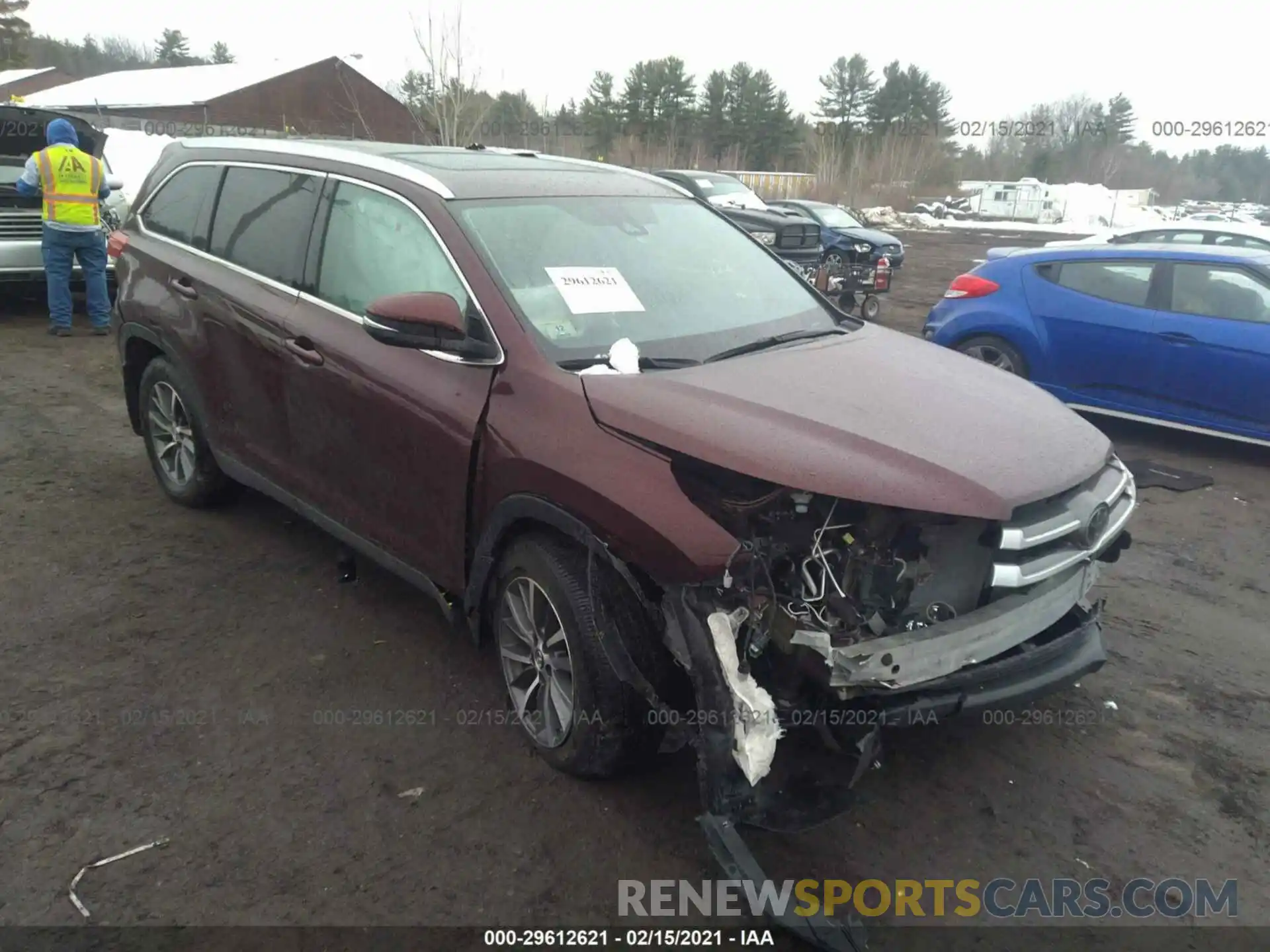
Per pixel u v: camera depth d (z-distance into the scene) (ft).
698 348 11.47
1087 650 10.43
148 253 16.42
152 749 10.84
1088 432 10.72
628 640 9.39
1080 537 9.98
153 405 17.10
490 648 13.20
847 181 158.20
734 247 14.15
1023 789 10.81
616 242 12.70
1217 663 13.76
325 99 121.90
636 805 10.27
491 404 10.61
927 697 9.04
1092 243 27.48
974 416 10.25
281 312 13.42
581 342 11.01
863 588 9.08
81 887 8.89
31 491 17.95
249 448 14.61
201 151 16.46
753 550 8.89
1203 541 18.42
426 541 11.69
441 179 12.42
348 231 12.95
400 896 8.98
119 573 14.88
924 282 64.08
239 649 12.94
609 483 9.38
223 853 9.39
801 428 9.41
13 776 10.28
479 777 10.61
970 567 9.48
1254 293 22.43
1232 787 11.00
